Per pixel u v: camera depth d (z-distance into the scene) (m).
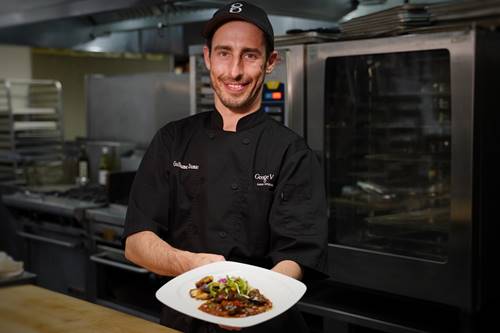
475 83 2.14
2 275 2.09
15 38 4.21
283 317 1.55
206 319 1.19
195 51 3.03
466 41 2.14
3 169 4.59
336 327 2.56
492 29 2.32
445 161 2.55
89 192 3.81
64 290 3.68
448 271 2.25
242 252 1.59
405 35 2.30
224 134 1.60
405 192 2.68
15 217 3.99
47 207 3.60
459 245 2.21
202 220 1.61
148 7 3.81
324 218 1.55
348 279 2.55
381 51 2.38
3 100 5.00
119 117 4.44
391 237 2.60
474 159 2.17
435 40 2.22
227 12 1.46
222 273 1.39
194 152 1.62
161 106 4.09
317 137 2.61
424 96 2.60
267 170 1.57
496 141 2.33
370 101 2.74
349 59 2.63
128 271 3.40
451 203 2.22
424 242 2.49
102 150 4.09
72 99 5.49
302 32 2.71
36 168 4.17
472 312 2.20
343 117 2.69
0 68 5.01
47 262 3.79
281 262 1.49
